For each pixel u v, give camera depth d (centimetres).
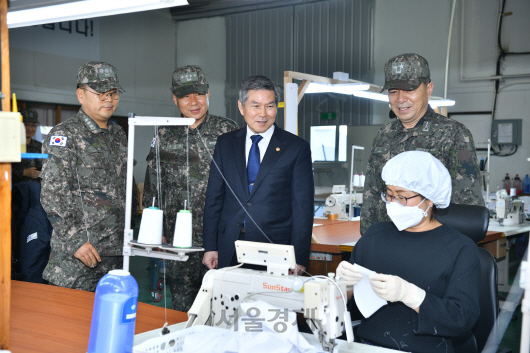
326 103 827
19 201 316
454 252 144
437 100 506
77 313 165
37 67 762
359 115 805
